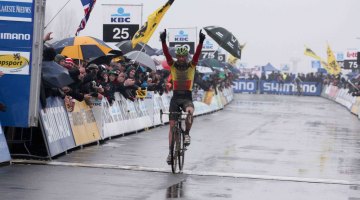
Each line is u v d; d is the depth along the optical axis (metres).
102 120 21.66
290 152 20.42
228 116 39.78
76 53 22.77
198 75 40.31
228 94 61.69
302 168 16.75
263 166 16.86
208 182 13.98
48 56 16.86
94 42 23.02
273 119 37.47
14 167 14.97
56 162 16.03
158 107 30.50
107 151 19.05
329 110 51.53
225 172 15.57
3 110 15.74
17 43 15.87
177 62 15.42
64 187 12.63
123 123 24.67
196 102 40.50
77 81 18.84
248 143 22.98
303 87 90.88
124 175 14.50
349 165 17.73
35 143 16.33
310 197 12.58
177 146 15.17
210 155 19.00
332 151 21.25
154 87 29.08
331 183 14.44
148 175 14.68
